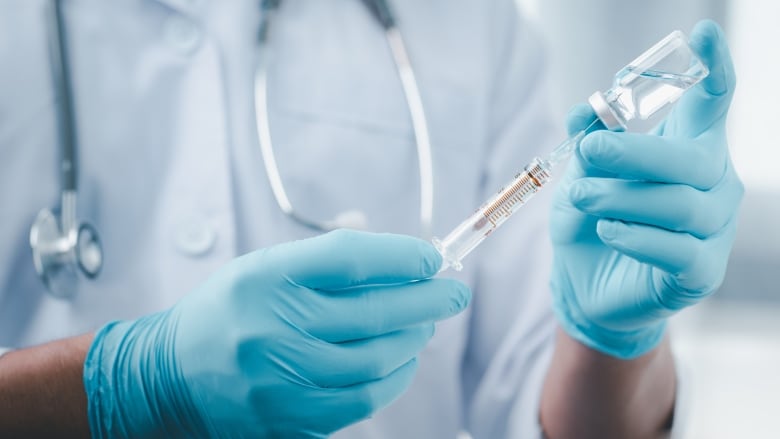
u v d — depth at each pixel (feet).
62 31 3.20
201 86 3.28
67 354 2.48
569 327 2.85
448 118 3.58
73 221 3.01
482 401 3.39
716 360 6.74
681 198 2.27
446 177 3.54
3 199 3.13
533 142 3.66
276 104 3.37
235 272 2.35
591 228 2.64
